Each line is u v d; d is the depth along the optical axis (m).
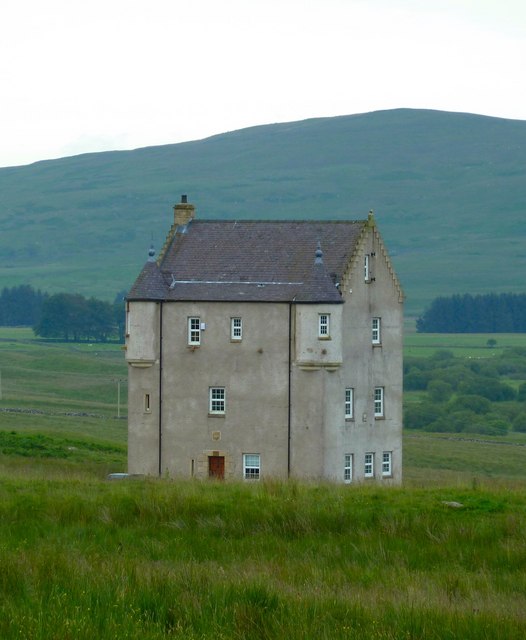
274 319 100.25
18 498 61.12
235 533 54.38
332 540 52.91
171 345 102.31
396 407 107.25
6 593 40.81
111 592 40.44
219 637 36.56
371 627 37.66
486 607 40.84
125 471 102.94
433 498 63.12
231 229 107.06
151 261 103.75
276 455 100.38
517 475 144.88
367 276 104.50
